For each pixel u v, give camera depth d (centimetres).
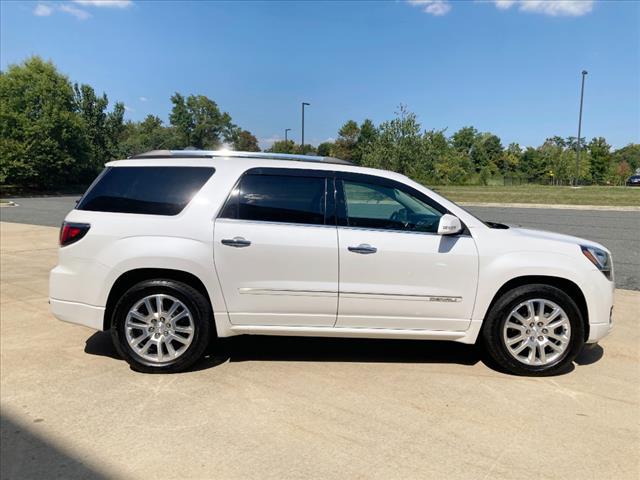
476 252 419
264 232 414
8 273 821
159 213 421
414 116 3088
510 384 406
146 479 274
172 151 453
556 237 446
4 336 507
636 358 468
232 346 490
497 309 419
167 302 420
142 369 417
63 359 446
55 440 312
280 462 290
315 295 414
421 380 411
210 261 411
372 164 3109
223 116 8244
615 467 290
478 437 321
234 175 426
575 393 389
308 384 400
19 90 3969
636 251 1071
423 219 431
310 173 430
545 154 7500
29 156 3912
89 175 4828
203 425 332
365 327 423
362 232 419
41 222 1695
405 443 313
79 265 420
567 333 420
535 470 286
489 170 7238
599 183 6862
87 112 5266
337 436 320
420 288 417
